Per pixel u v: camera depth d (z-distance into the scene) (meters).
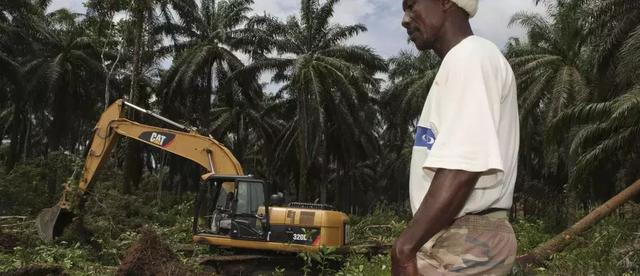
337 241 15.08
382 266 9.27
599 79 21.39
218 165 15.78
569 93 25.14
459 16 1.71
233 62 38.62
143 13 30.38
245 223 15.05
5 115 56.22
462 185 1.45
